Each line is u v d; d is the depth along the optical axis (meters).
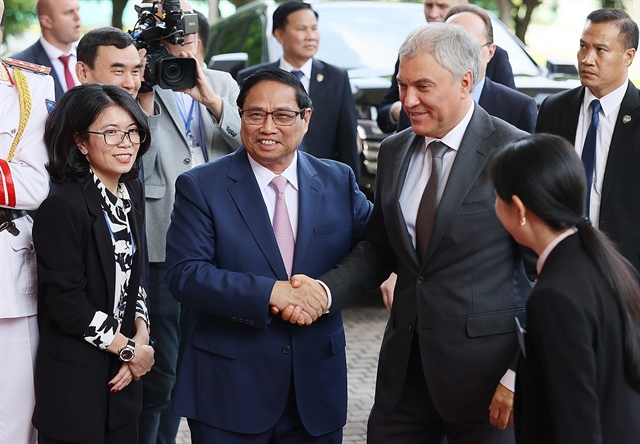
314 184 2.86
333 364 2.88
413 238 2.72
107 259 2.80
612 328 2.01
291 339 2.78
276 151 2.71
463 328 2.61
